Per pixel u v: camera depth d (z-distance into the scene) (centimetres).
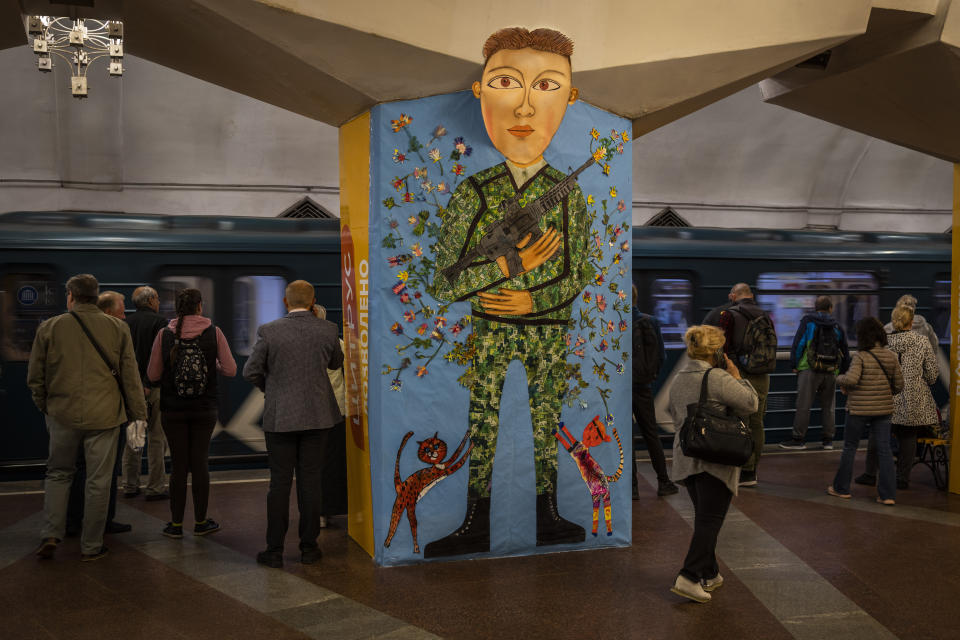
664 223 1869
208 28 502
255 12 475
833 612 469
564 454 574
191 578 520
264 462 883
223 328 871
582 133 566
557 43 518
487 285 548
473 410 550
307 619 454
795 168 1897
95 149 1517
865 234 1099
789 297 1046
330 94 540
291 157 1650
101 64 1428
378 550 543
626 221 589
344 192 588
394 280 530
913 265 1093
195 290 609
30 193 1518
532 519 568
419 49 502
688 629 443
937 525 654
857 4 586
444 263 538
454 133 535
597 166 573
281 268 890
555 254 562
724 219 1902
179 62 577
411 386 536
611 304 585
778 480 827
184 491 609
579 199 568
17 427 812
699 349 495
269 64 524
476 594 493
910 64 654
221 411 870
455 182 537
